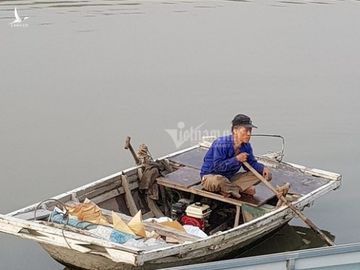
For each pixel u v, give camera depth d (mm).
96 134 15211
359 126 15602
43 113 16156
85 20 23250
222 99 17078
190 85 17938
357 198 12422
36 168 13555
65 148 14508
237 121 10578
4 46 20641
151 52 20438
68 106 16609
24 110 16281
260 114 16328
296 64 19531
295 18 24297
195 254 9031
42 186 12828
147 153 11344
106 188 10688
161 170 11453
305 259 6848
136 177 11164
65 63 19406
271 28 23078
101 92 17453
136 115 16172
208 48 20875
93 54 20125
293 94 17453
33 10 24203
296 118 16078
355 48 21094
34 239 8977
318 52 20594
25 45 20734
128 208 10836
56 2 25250
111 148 14562
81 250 8672
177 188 10859
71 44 20969
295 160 14109
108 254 8547
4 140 14734
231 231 9383
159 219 9844
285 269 6820
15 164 13695
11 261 10031
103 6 24953
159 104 16812
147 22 23438
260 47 21125
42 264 9961
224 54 20297
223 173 10703
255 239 10062
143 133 15320
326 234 11141
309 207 11992
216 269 6629
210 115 16203
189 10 25031
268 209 10352
